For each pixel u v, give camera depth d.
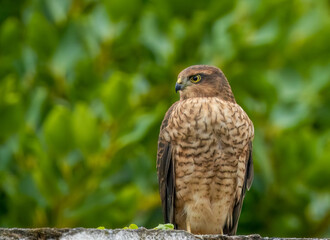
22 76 12.83
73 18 12.92
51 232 6.08
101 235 6.19
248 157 10.09
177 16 12.87
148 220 12.50
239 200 10.11
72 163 11.51
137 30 12.90
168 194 10.03
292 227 12.52
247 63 12.89
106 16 12.84
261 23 12.95
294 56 13.10
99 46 12.80
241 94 12.64
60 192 11.56
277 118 12.49
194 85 10.39
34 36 12.67
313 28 13.20
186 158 9.77
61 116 11.19
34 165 12.05
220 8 12.62
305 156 12.28
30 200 11.63
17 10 13.87
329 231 12.83
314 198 12.45
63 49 12.76
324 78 13.00
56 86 12.82
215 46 12.67
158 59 12.67
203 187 9.84
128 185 12.20
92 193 11.61
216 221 10.10
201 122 9.62
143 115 11.76
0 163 11.87
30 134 11.90
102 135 11.61
